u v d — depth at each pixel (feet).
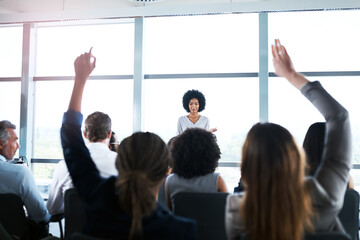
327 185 2.72
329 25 13.05
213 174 5.32
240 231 2.96
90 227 2.67
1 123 6.39
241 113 13.84
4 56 15.28
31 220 6.31
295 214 2.50
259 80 13.34
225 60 13.96
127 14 12.18
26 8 14.35
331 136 2.91
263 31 13.32
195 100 13.51
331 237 2.69
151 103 14.51
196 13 11.79
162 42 14.39
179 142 5.34
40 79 15.05
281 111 13.41
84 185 2.84
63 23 14.88
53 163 14.92
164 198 6.59
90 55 3.72
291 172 2.56
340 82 12.98
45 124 15.05
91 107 14.73
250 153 2.68
